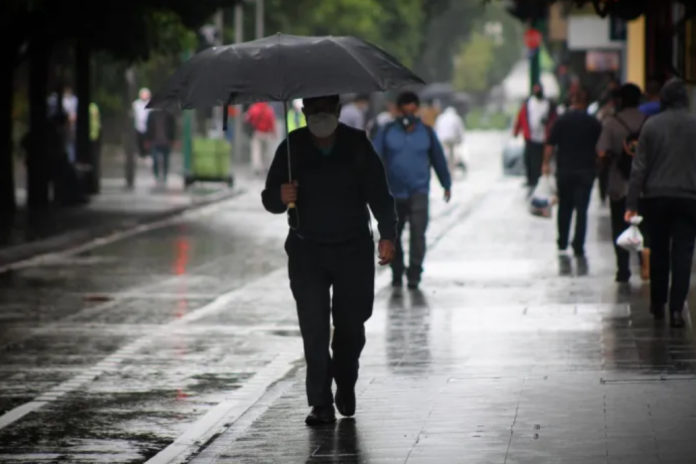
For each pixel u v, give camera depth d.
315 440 22.38
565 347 31.05
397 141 43.19
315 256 23.53
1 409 27.09
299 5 148.12
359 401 25.50
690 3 38.19
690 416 22.77
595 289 41.66
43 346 34.34
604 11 40.12
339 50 22.81
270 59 22.69
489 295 40.97
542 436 21.66
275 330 36.50
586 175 50.75
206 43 95.25
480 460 20.20
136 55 73.69
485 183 102.38
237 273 49.59
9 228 64.31
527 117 88.25
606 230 61.69
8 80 71.81
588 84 134.50
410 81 22.92
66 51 95.00
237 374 30.52
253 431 23.34
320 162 23.38
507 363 29.22
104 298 43.12
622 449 20.45
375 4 152.50
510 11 68.50
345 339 23.88
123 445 24.05
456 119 112.62
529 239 58.34
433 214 72.69
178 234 64.81
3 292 44.66
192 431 25.08
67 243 59.75
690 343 30.98
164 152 99.31
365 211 23.69
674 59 50.81
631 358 29.17
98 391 28.80
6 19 64.75
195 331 36.50
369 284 23.67
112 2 68.94
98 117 89.69
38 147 76.62
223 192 91.00
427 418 23.59
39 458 23.11
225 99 22.56
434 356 30.55
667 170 32.34
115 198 85.12
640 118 42.31
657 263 33.94
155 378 30.14
